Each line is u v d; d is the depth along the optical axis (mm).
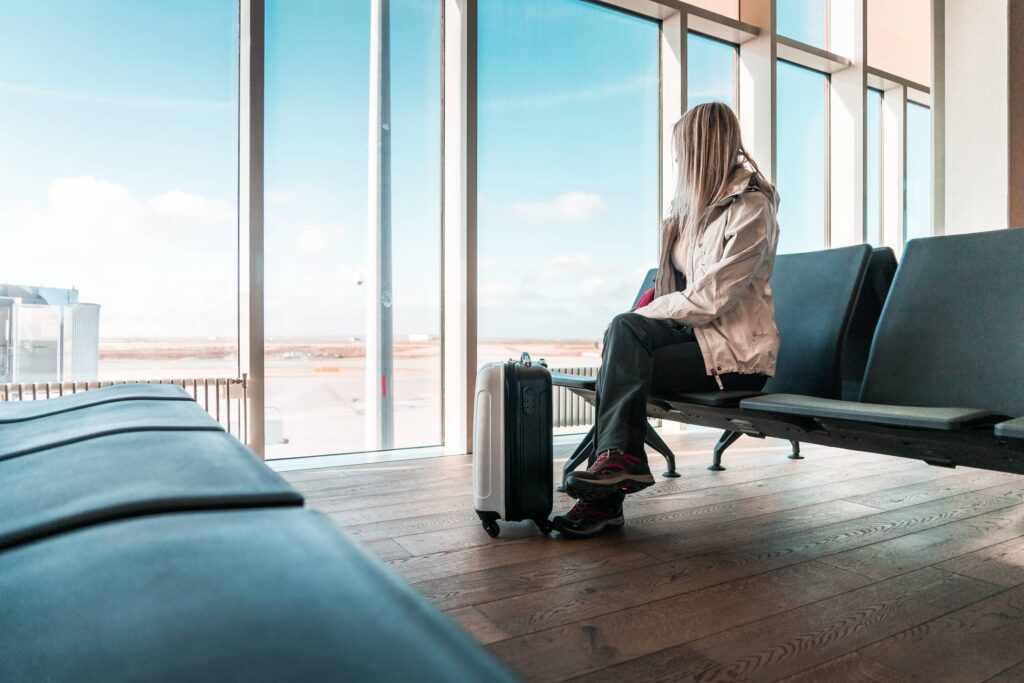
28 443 664
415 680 163
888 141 5293
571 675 1045
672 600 1350
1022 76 3014
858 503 2146
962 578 1479
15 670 194
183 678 174
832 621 1251
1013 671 1066
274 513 339
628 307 3945
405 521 1932
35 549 309
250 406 2871
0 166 2543
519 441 1758
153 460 500
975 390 1581
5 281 2549
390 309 3273
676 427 3922
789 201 4617
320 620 201
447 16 3371
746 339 1800
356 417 3193
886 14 5020
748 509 2074
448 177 3383
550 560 1591
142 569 257
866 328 2145
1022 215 3002
